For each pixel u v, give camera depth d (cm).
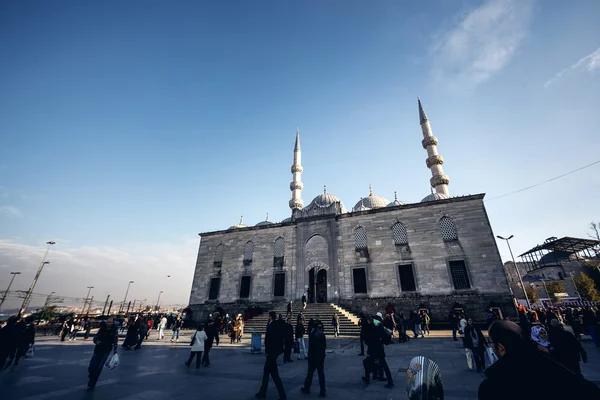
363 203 4144
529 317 1922
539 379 221
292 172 4984
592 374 888
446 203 2842
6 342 1011
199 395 745
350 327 2298
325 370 1064
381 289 2781
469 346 975
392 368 1068
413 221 2912
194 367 1132
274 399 718
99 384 849
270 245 3506
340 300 2889
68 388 801
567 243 4384
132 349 1661
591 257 5628
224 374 1006
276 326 763
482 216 2672
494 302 2361
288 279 3241
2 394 736
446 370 998
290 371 1062
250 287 3369
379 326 892
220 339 2203
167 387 822
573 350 592
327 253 3166
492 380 247
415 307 2589
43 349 1647
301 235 3375
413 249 2806
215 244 3816
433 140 4256
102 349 831
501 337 257
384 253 2905
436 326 2458
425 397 347
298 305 2872
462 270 2581
